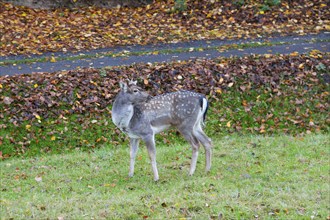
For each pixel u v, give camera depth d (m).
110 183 12.46
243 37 22.16
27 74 17.88
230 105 17.42
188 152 14.48
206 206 10.59
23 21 23.88
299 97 17.83
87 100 17.03
